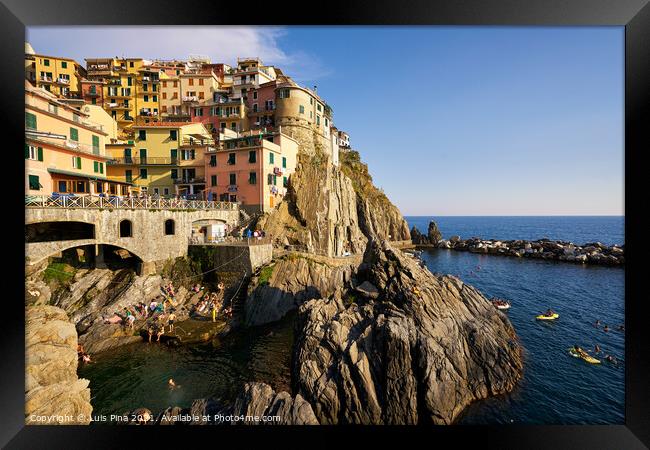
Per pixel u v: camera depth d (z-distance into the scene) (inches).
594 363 924.6
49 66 2335.1
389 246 1042.1
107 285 1184.8
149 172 1918.1
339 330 749.3
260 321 1146.7
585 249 2768.2
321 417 613.9
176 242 1326.3
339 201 2053.4
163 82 2506.2
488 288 1846.7
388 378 654.5
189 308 1181.7
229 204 1604.3
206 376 820.6
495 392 729.0
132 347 969.5
